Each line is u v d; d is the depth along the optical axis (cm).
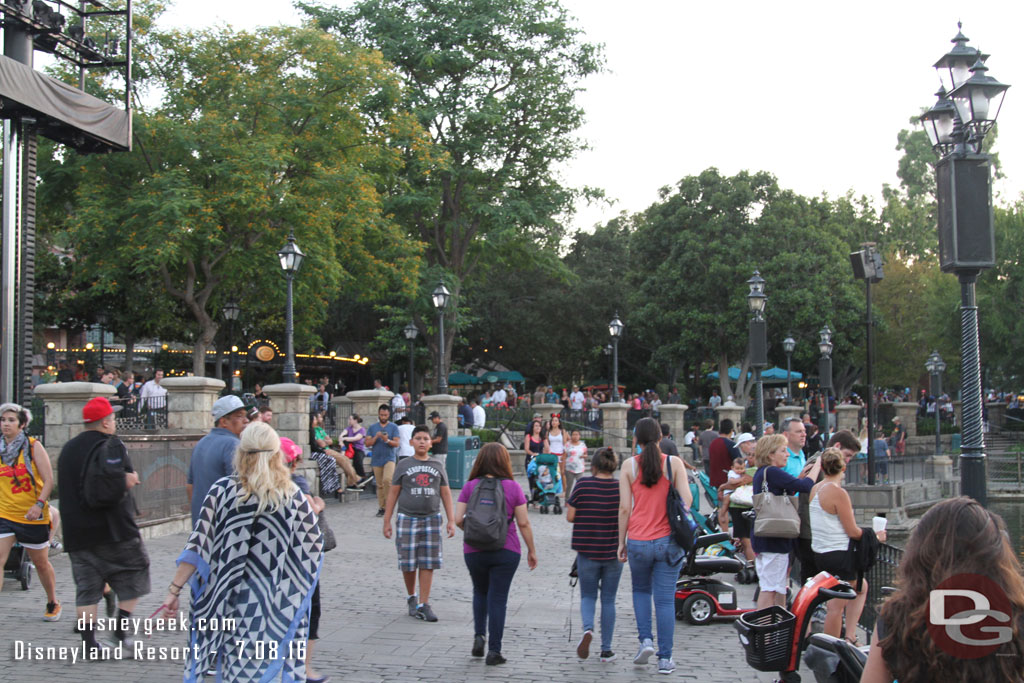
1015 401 4953
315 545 475
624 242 5997
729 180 4794
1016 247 3981
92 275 2898
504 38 3734
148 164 2800
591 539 713
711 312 4672
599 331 5284
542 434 1964
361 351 5188
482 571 705
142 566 678
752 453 1110
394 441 1703
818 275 4506
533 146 3828
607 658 713
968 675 262
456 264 3950
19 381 1396
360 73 3047
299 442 1864
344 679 641
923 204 6981
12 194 1412
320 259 2886
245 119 2980
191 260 2831
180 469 1434
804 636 572
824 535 682
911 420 4150
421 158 3409
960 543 269
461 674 661
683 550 691
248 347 4119
